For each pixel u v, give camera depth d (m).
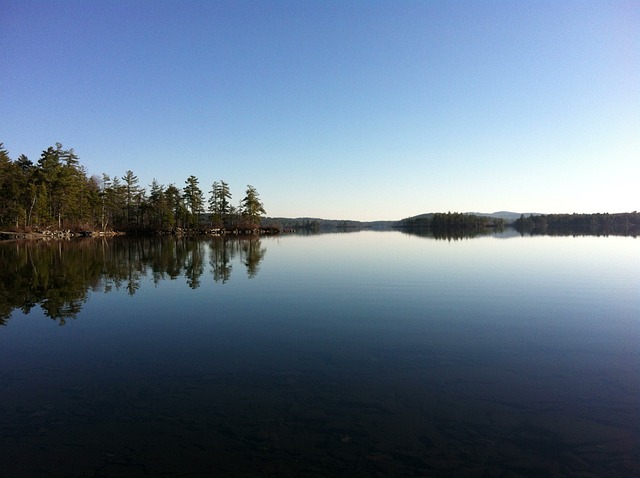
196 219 99.06
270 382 7.62
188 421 6.14
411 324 11.88
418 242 54.88
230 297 16.16
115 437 5.71
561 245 45.62
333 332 11.05
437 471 4.91
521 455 5.25
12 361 8.93
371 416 6.26
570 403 6.71
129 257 33.44
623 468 5.00
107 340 10.45
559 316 12.81
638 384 7.49
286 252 39.00
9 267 25.72
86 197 79.62
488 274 22.45
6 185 61.88
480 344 9.94
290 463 5.06
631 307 14.07
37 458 5.23
